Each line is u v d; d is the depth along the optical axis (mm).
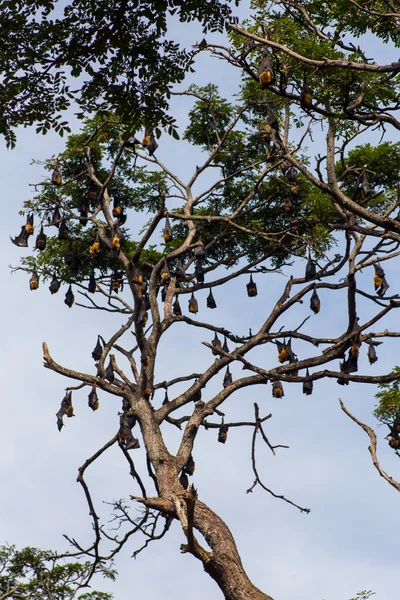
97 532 49812
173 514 43250
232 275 57000
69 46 30750
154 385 51438
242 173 61000
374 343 49250
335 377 47438
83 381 49781
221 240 60938
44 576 78625
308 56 36125
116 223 53062
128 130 33219
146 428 48406
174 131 33219
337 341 49219
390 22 36344
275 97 48125
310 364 48438
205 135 61281
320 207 53906
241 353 51031
